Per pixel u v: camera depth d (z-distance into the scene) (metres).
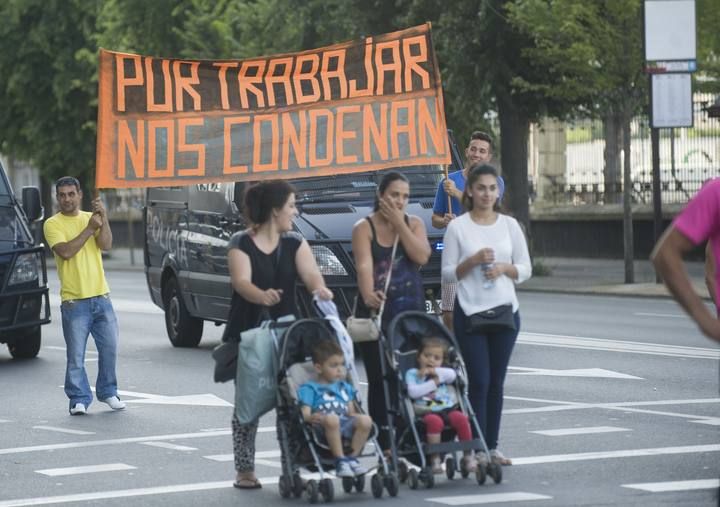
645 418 17.36
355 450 13.02
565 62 41.69
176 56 62.16
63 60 68.56
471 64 44.78
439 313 23.83
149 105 16.56
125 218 83.19
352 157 17.20
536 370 22.25
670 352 24.42
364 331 13.66
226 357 13.66
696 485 13.18
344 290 23.55
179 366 24.42
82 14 68.31
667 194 52.91
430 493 13.13
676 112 40.03
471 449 13.34
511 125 47.44
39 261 26.30
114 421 18.44
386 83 17.28
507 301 14.07
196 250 26.86
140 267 64.38
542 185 58.59
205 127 16.75
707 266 13.43
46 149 70.94
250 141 16.89
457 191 17.47
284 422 13.11
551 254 58.12
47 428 18.02
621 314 32.72
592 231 56.31
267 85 16.94
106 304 19.58
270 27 50.94
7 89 70.56
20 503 13.24
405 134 17.33
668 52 39.62
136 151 16.55
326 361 12.91
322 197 24.64
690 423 16.92
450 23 44.28
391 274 13.95
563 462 14.54
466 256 14.12
